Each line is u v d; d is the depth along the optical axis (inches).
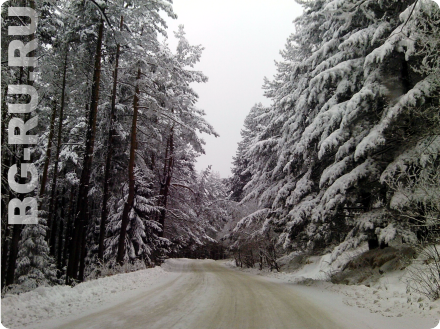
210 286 516.7
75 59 689.6
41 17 639.1
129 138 862.5
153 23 808.3
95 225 959.6
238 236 1133.1
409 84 475.5
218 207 1518.2
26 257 634.8
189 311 308.8
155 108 782.5
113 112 732.7
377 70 474.0
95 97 654.5
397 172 423.5
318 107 607.8
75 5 663.1
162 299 379.9
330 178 492.1
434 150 376.5
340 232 613.3
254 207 1111.6
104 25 689.0
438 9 353.7
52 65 656.4
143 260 887.1
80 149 892.0
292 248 916.6
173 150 1189.7
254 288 496.4
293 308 327.3
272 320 273.7
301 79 658.8
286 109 753.0
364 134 481.1
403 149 446.3
